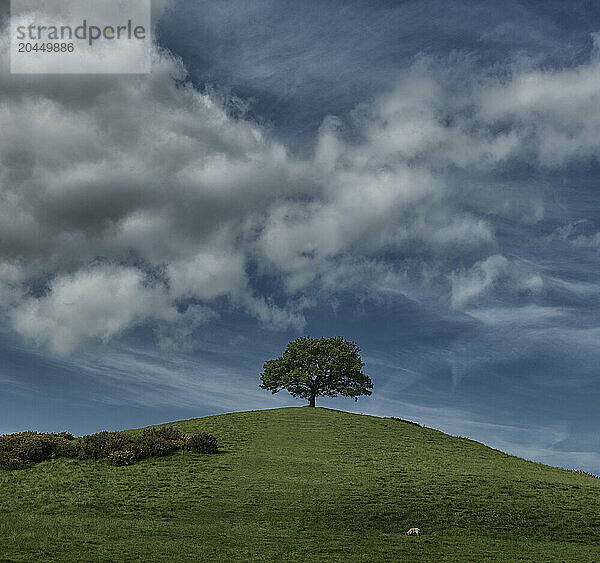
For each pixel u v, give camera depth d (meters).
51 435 60.34
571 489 46.81
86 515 40.03
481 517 39.88
